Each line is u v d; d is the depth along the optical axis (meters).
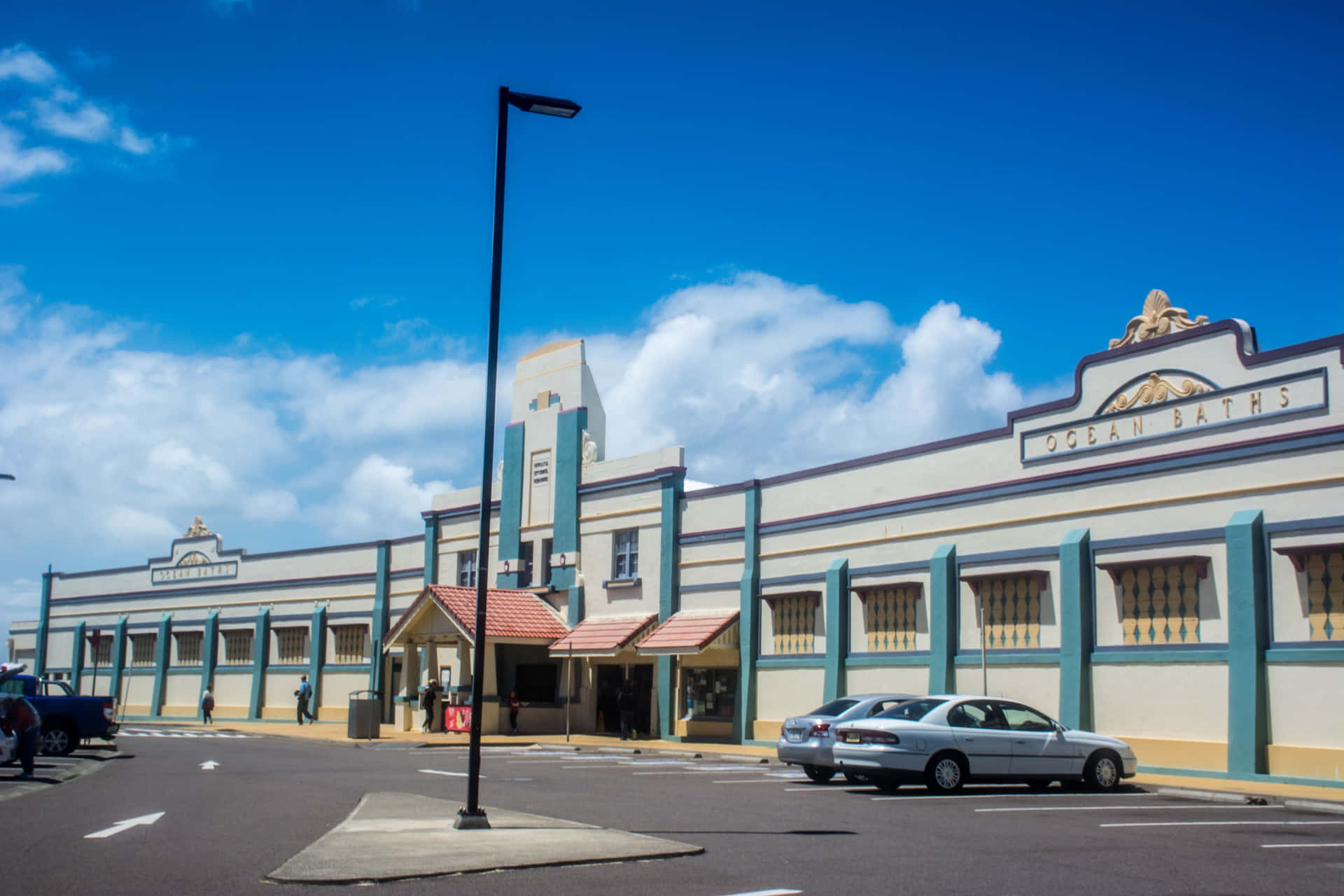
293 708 46.19
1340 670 18.55
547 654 37.00
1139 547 21.84
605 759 26.16
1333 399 19.28
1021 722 18.14
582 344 38.34
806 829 13.30
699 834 12.77
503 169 14.22
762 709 30.08
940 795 17.19
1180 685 20.72
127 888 9.16
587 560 36.56
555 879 9.81
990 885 9.66
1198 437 21.22
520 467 39.53
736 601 31.47
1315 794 17.05
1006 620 24.09
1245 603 19.75
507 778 20.36
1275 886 9.67
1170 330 22.16
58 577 58.84
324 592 46.47
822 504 29.23
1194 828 13.53
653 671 33.94
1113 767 18.22
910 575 26.33
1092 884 9.72
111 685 54.22
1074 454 23.33
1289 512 19.67
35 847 11.29
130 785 18.22
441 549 42.56
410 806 15.09
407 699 36.66
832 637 27.95
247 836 12.31
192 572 52.00
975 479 25.33
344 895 9.11
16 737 18.95
